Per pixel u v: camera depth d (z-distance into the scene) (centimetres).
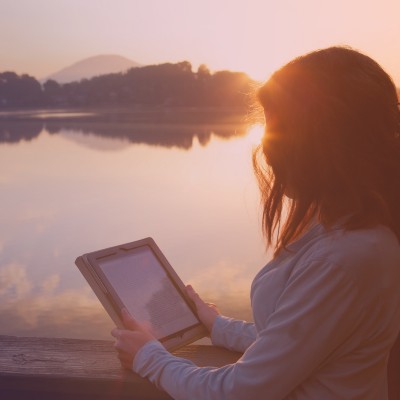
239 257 2347
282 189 119
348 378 108
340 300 104
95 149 12556
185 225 3325
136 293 146
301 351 105
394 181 110
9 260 2728
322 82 110
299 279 107
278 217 120
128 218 3844
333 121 108
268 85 116
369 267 104
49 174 7312
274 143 116
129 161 9131
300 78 112
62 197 5166
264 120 119
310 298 105
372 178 108
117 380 134
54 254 2853
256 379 107
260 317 116
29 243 3173
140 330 137
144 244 157
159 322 146
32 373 138
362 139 108
